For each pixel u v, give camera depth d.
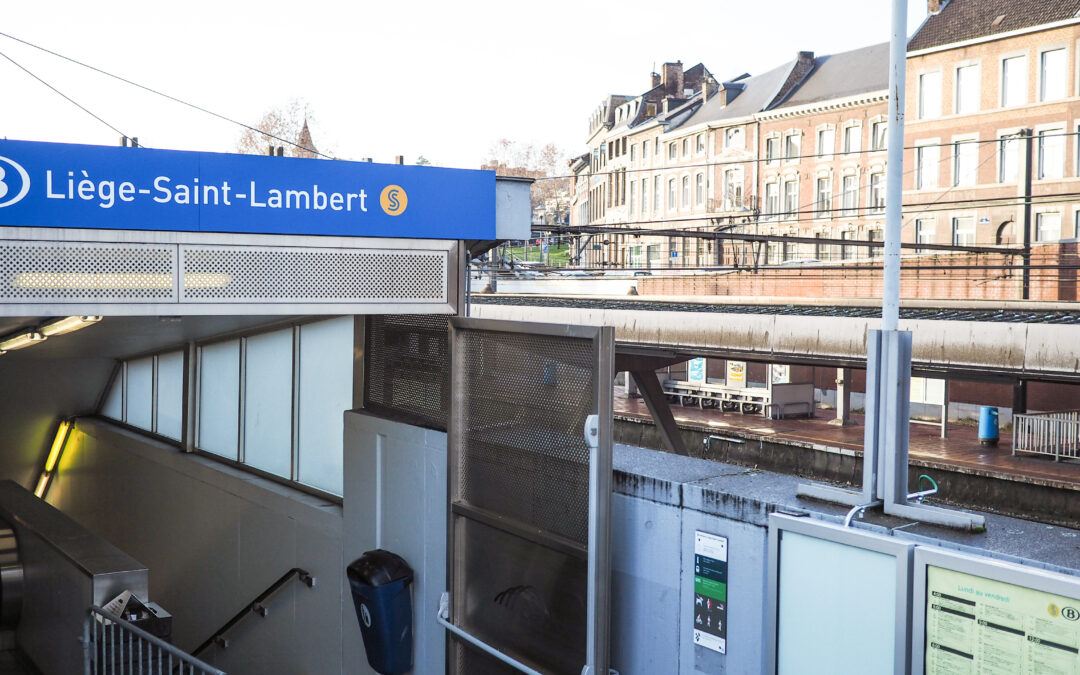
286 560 8.95
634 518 4.89
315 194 5.90
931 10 40.16
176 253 5.61
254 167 5.73
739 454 19.31
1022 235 35.41
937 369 13.32
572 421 4.72
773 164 48.00
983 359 12.69
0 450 15.32
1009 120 36.47
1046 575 3.03
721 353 16.12
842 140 44.28
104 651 6.85
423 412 6.78
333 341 8.61
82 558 7.65
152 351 12.84
